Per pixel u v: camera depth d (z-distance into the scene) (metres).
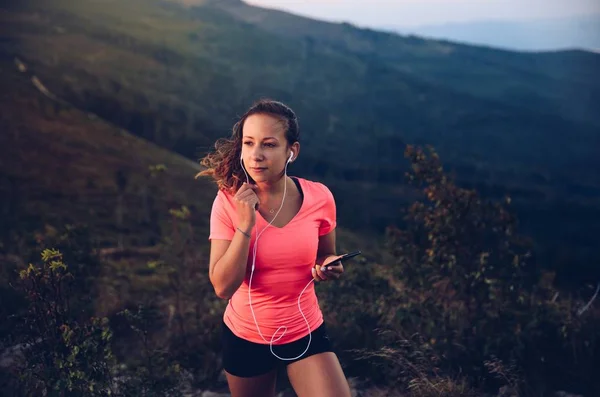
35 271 4.24
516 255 5.29
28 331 4.23
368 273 5.69
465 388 4.36
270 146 2.78
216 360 5.20
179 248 6.28
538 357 4.64
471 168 40.59
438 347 4.72
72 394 3.81
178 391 4.43
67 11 55.22
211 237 2.86
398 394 4.57
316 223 2.91
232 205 2.85
